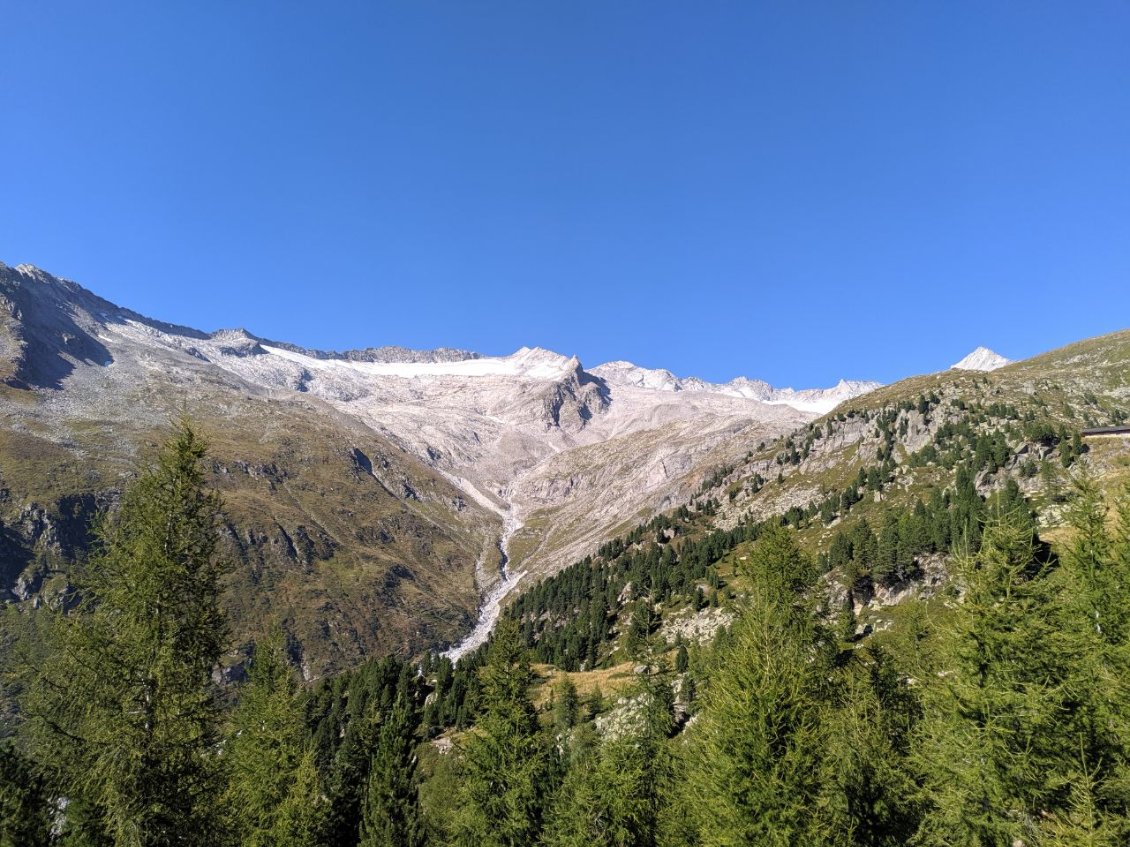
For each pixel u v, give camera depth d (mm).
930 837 22922
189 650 23062
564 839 31219
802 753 20891
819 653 39188
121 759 21047
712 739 22656
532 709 41031
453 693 92688
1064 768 21266
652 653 53812
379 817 38781
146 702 22266
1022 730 21719
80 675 21172
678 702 50812
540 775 36031
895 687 37000
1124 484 29703
